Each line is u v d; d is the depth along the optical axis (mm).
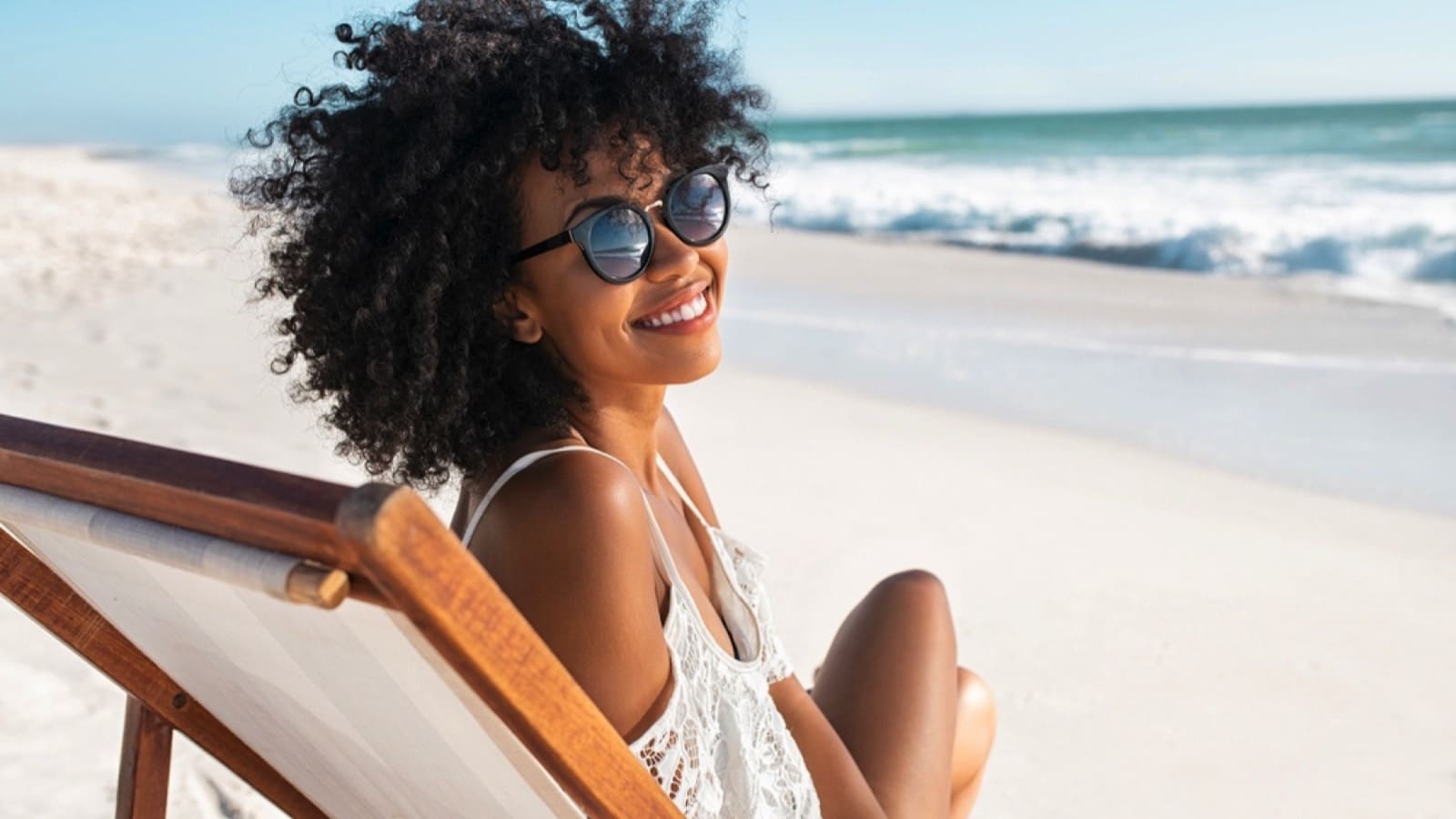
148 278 10750
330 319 1688
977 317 9508
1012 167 29000
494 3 1706
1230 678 3574
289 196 1757
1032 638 3840
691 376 1747
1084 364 7641
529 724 1034
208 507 987
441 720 1207
